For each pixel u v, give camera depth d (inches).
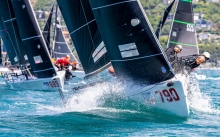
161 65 1627.7
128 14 1633.9
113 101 1748.3
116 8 1642.5
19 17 2876.5
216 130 1477.6
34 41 2886.3
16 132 1437.0
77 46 1939.0
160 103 1643.7
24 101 2215.8
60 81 2866.6
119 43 1659.7
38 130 1465.3
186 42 3021.7
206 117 1678.2
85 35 1911.9
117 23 1648.6
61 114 1713.8
